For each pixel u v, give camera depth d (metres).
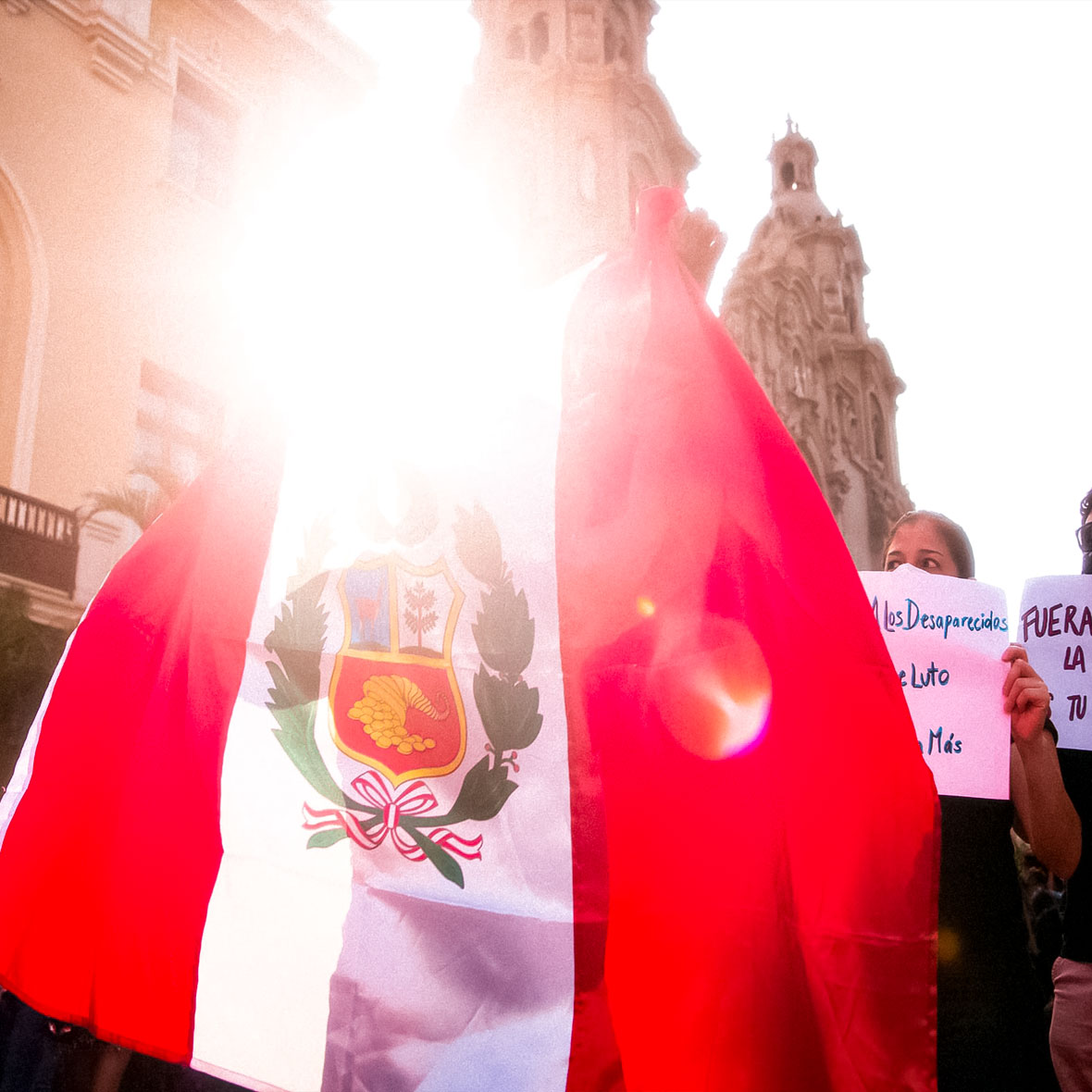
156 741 2.74
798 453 2.41
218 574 2.85
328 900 2.53
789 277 37.25
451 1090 2.30
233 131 14.83
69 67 12.89
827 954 2.12
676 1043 2.15
